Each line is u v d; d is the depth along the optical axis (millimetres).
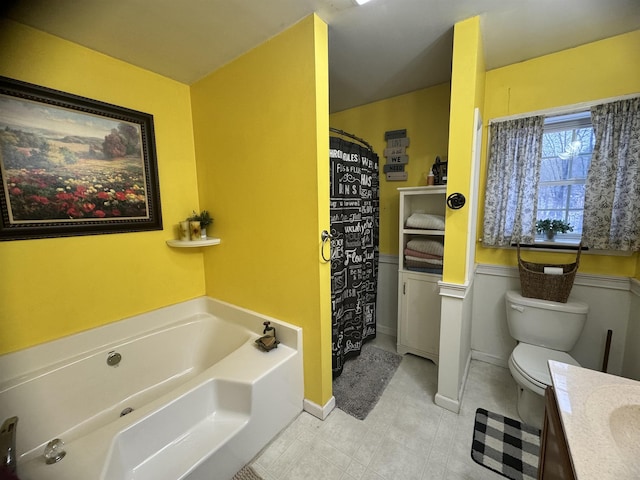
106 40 1496
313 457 1387
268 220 1699
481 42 1610
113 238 1747
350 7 1307
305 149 1452
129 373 1754
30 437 1358
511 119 1893
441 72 2002
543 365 1537
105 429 1070
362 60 1831
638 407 703
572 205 1870
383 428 1559
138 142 1812
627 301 1673
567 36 1598
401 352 2338
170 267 2062
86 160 1594
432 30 1514
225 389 1365
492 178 1977
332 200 1847
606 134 1611
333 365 1955
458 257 1562
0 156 1322
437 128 2254
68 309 1587
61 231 1528
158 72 1867
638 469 537
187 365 2029
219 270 2125
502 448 1410
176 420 1232
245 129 1729
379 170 2576
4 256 1362
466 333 1839
